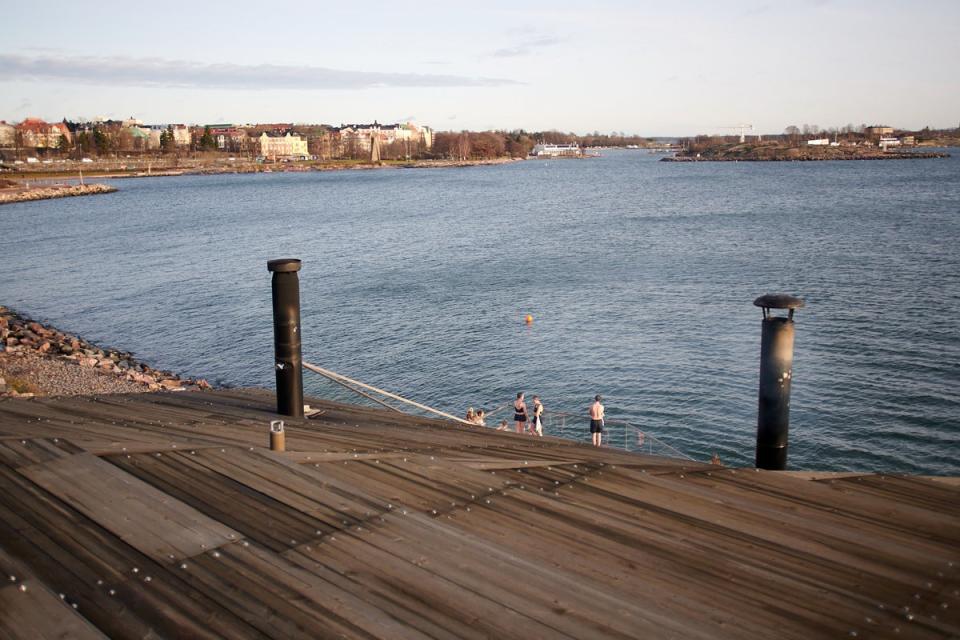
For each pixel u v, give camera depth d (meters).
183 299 43.31
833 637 4.06
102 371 28.05
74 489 5.54
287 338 9.20
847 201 89.19
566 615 4.09
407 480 6.25
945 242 53.81
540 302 39.09
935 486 6.68
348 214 92.44
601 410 17.11
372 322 35.97
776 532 5.48
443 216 87.31
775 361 7.48
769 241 57.59
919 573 4.89
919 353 27.97
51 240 71.62
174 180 184.88
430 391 26.42
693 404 24.19
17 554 4.51
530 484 6.28
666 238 61.56
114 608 3.97
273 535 4.96
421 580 4.41
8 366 27.53
